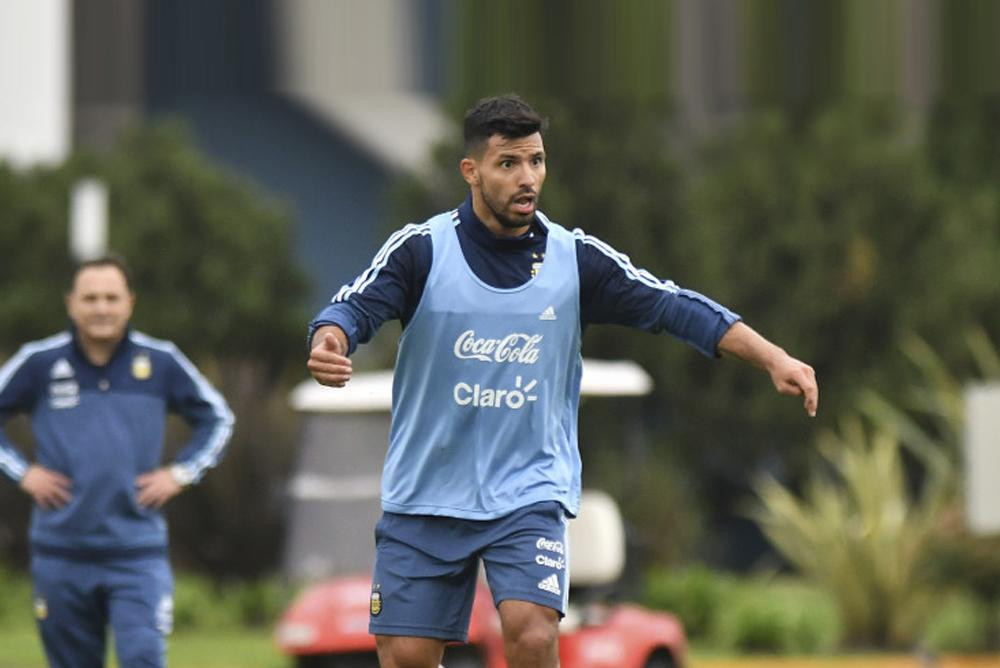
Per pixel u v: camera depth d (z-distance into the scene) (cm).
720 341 2136
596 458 7206
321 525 4775
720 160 9462
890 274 8756
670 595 6744
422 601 2167
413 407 2170
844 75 10662
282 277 9225
